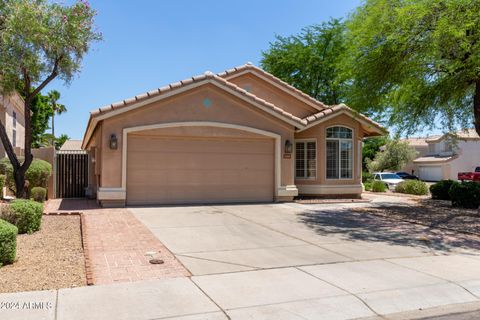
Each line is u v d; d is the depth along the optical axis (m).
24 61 13.60
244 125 16.36
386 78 13.70
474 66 12.30
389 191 27.27
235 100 16.20
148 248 8.64
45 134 48.91
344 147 19.30
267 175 17.03
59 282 6.33
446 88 14.38
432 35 11.66
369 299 5.96
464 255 8.70
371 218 13.52
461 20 11.45
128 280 6.49
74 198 19.06
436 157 50.44
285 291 6.16
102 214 13.14
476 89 14.17
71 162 19.58
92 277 6.54
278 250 8.75
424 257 8.44
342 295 6.06
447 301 6.09
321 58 34.50
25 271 6.88
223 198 16.31
